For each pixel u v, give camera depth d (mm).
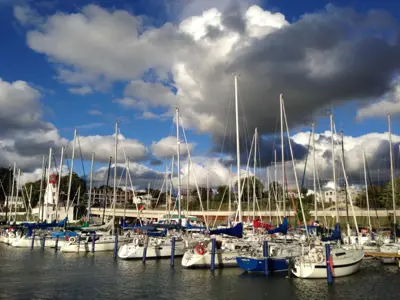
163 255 38281
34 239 50188
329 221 69125
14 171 74750
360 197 76125
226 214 77125
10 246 52000
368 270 32094
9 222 64625
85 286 26891
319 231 41750
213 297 23750
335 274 28219
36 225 50906
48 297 24047
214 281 27875
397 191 71688
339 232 34156
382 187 79812
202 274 30344
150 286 26688
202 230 43594
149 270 32469
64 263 36656
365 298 23391
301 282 27312
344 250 31156
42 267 34500
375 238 45875
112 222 48938
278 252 31297
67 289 26094
